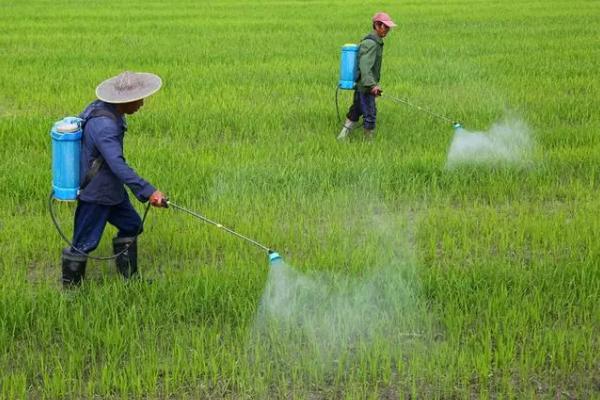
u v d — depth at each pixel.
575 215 9.78
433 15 29.97
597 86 16.94
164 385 6.33
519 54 21.00
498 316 7.10
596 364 6.64
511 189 10.63
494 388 6.33
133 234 7.94
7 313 7.09
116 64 19.47
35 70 18.59
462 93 16.08
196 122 13.73
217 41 23.27
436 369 6.42
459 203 10.38
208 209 9.80
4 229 9.17
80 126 7.34
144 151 11.88
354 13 30.84
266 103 15.32
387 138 12.89
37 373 6.46
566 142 12.83
